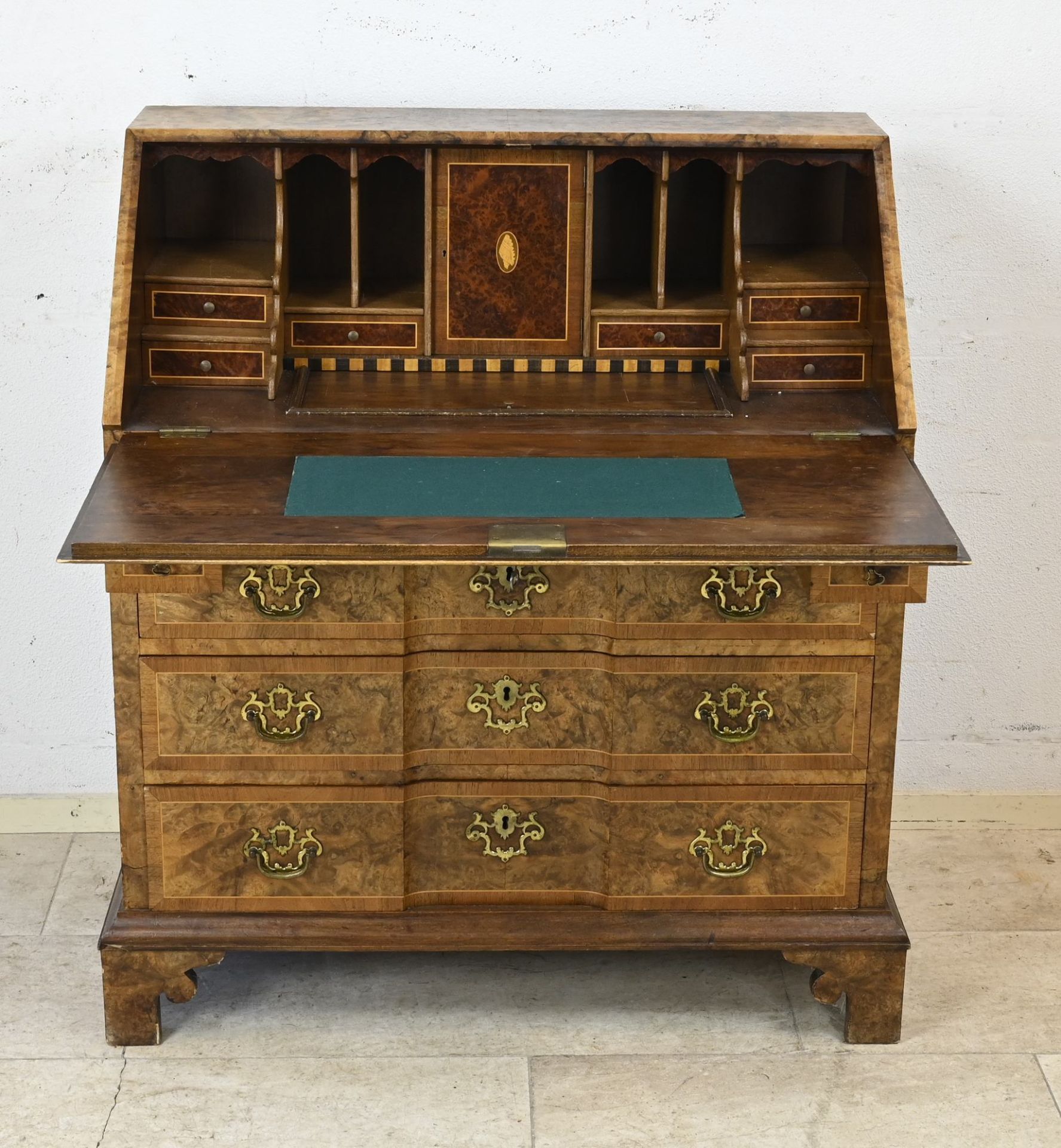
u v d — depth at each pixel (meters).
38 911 3.67
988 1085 3.16
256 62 3.54
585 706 3.08
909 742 4.05
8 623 3.87
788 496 2.97
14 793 3.99
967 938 3.62
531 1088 3.13
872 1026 3.25
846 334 3.37
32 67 3.49
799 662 3.03
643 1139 3.00
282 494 2.94
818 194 3.54
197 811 3.10
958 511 3.89
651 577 2.96
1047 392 3.79
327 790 3.09
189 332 3.29
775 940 3.17
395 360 3.41
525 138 3.24
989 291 3.73
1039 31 3.55
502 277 3.37
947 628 3.96
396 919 3.17
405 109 3.50
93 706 3.94
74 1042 3.24
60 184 3.57
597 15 3.53
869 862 3.17
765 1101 3.11
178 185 3.49
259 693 3.02
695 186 3.52
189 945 3.14
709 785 3.11
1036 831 4.05
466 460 3.08
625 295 3.47
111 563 2.85
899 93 3.60
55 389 3.71
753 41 3.56
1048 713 4.03
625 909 3.19
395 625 2.98
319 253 3.54
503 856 3.17
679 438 3.19
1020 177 3.65
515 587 2.98
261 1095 3.10
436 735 3.09
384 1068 3.18
